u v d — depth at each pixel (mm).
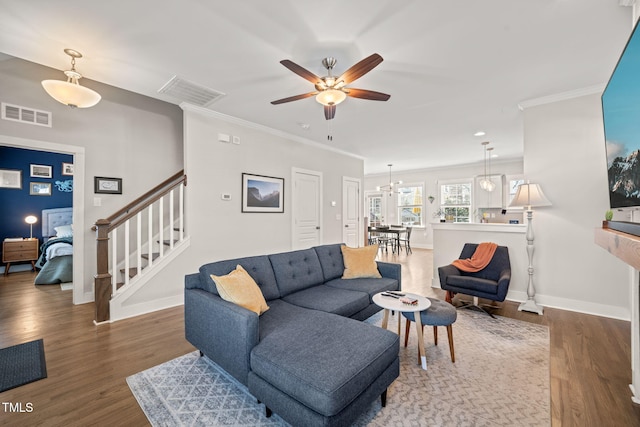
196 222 3887
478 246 3889
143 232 4207
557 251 3490
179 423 1587
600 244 1800
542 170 3553
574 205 3385
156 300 3443
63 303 3598
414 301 2305
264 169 4777
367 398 1519
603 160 3229
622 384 1949
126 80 3096
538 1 1934
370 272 3344
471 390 1886
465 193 8523
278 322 2016
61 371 2090
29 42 2414
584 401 1778
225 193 4219
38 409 1688
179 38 2354
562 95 3389
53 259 4477
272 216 4906
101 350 2408
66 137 3502
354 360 1509
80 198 3596
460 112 4020
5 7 1985
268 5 1979
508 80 3070
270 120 4391
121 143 3971
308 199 5613
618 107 1549
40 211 5789
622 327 2904
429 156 7074
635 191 1364
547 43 2410
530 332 2812
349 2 1951
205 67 2811
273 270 2738
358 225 6957
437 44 2426
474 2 1945
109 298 3064
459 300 3855
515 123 4492
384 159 7453
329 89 2465
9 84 3125
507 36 2316
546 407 1723
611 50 2510
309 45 2439
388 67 2795
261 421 1607
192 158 3857
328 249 3455
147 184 4219
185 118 3822
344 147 6129
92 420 1604
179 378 2008
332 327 1881
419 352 2199
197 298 2160
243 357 1701
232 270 2393
